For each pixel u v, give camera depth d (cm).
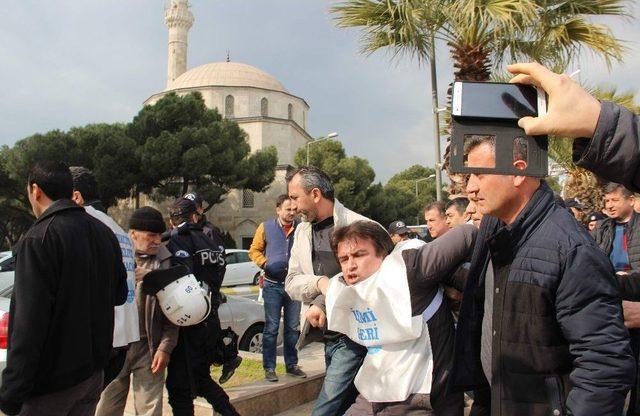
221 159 3581
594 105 112
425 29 766
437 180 924
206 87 4969
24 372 220
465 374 211
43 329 225
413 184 7538
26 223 3931
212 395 389
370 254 242
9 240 4022
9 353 224
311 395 510
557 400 166
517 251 173
